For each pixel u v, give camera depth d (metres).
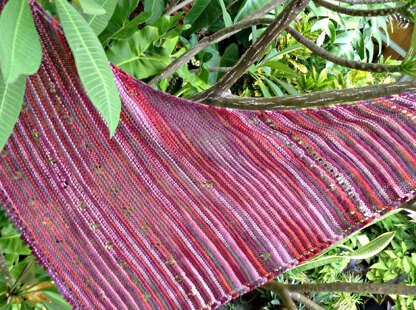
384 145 0.71
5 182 0.73
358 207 0.73
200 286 0.79
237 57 2.00
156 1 1.62
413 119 0.70
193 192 0.77
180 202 0.78
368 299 2.66
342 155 0.73
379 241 1.62
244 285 0.78
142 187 0.77
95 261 0.77
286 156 0.75
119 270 0.78
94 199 0.77
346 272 2.53
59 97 0.72
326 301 2.29
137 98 0.74
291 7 0.89
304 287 1.26
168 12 1.67
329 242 0.75
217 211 0.77
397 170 0.71
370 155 0.72
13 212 0.74
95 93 0.55
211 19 1.68
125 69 1.26
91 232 0.77
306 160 0.74
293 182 0.75
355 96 0.76
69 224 0.76
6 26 0.50
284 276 1.87
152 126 0.75
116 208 0.77
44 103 0.73
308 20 2.69
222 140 0.77
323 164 0.74
